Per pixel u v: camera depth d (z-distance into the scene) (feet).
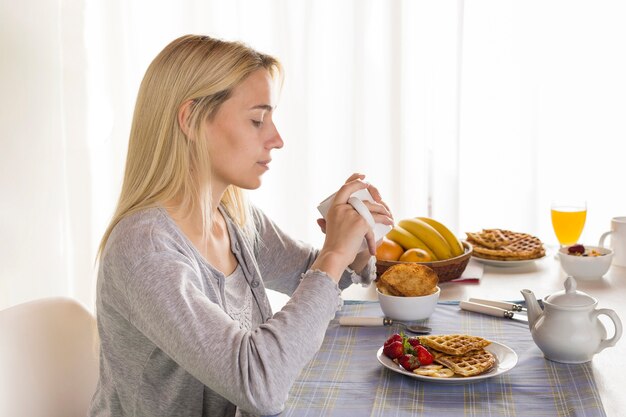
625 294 5.16
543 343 3.99
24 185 7.95
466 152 9.00
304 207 9.10
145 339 3.72
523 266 6.07
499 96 8.82
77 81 8.45
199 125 3.80
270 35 8.85
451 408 3.49
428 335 4.39
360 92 8.86
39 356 4.35
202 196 3.88
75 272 8.73
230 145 3.86
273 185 9.12
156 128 3.84
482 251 6.06
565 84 8.70
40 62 7.94
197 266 3.70
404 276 4.75
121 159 8.93
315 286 3.58
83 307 4.66
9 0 7.64
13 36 7.71
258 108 3.85
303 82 8.86
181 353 3.29
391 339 4.05
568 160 8.82
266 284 5.02
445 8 8.64
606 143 8.74
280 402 3.34
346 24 8.80
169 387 3.83
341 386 3.78
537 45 8.67
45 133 8.05
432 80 8.78
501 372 3.74
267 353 3.31
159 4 8.86
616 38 8.56
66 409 4.41
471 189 9.04
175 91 3.79
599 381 3.72
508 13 8.68
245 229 4.58
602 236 6.02
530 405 3.49
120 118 8.88
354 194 4.00
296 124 8.94
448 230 5.74
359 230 3.79
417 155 8.94
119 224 3.72
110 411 3.91
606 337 3.99
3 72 7.68
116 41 8.77
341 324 4.68
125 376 3.82
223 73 3.77
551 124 8.80
